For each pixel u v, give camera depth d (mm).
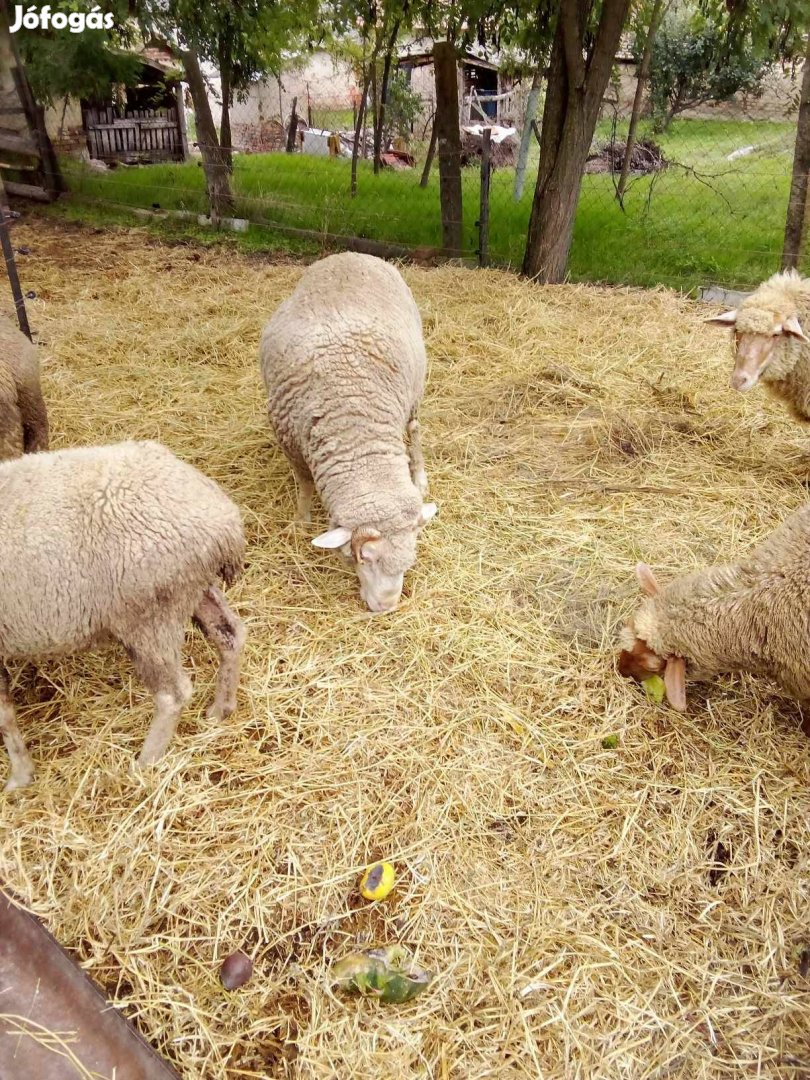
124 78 11641
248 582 4156
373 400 4031
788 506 4836
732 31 8133
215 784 3102
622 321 7445
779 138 13484
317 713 3432
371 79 14016
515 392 6113
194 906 2707
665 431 5645
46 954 2438
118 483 2900
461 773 3203
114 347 6828
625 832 3012
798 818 3104
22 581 2775
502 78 19875
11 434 4367
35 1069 2230
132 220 11438
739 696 3650
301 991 2520
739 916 2785
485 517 4738
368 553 3650
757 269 8789
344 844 2912
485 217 9109
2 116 11977
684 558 4410
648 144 13672
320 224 10703
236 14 10047
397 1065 2346
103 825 2934
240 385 6207
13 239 10227
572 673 3691
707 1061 2404
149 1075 2189
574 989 2545
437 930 2686
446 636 3869
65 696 3473
